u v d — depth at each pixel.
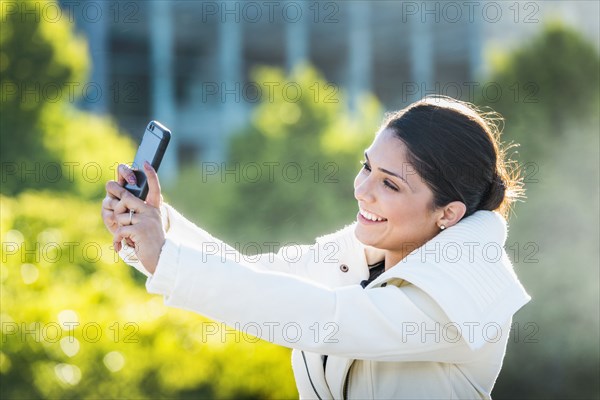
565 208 17.80
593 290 16.45
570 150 19.14
